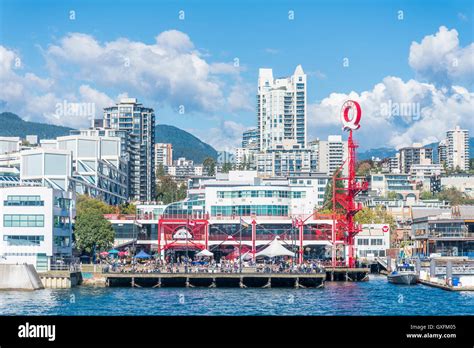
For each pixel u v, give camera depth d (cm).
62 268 19100
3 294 16650
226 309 14288
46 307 14450
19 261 19362
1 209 19450
